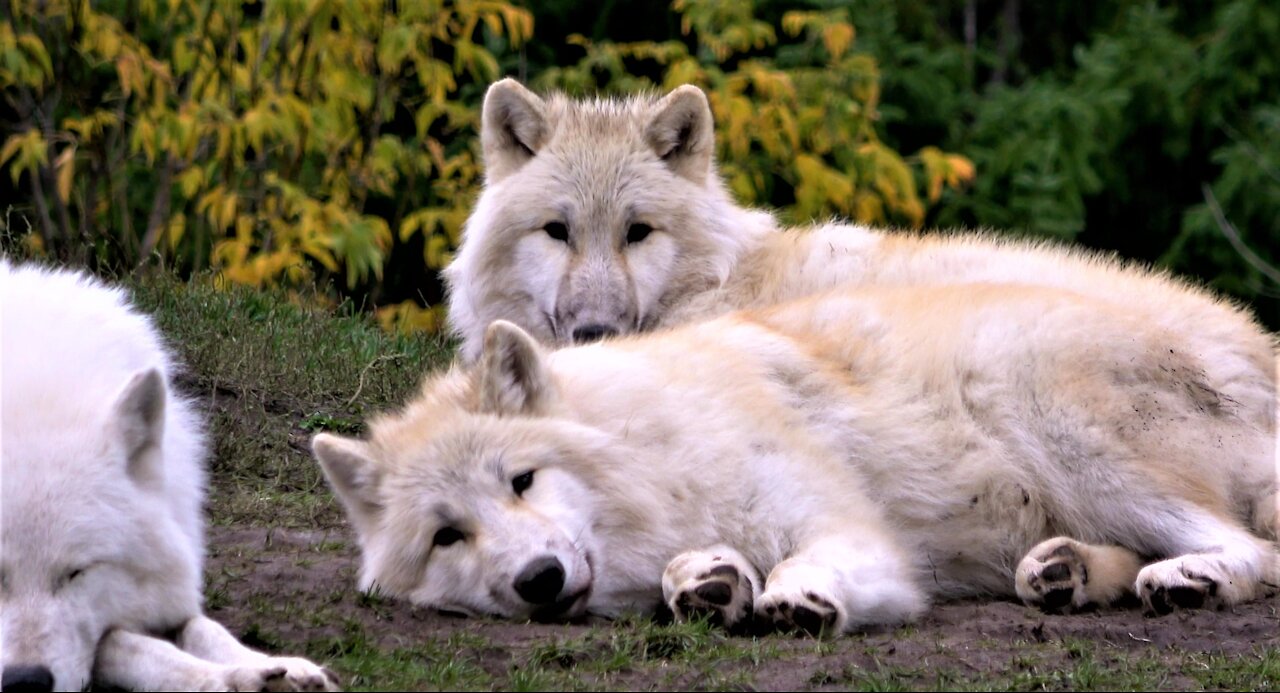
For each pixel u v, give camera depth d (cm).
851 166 2217
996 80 3119
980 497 984
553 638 801
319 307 1656
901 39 2870
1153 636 859
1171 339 1014
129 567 733
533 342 903
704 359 972
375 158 2155
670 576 863
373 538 894
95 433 742
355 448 898
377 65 2155
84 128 2003
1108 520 980
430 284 2383
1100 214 2930
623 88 2308
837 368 1008
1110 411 980
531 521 847
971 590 998
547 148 1362
